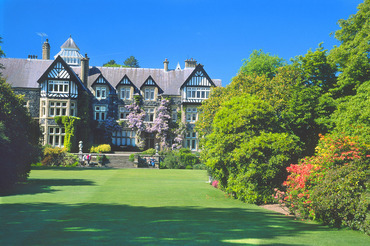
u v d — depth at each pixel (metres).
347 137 10.45
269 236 7.10
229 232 7.29
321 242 6.81
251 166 14.38
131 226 7.77
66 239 6.28
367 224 8.31
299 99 25.16
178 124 44.97
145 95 45.56
